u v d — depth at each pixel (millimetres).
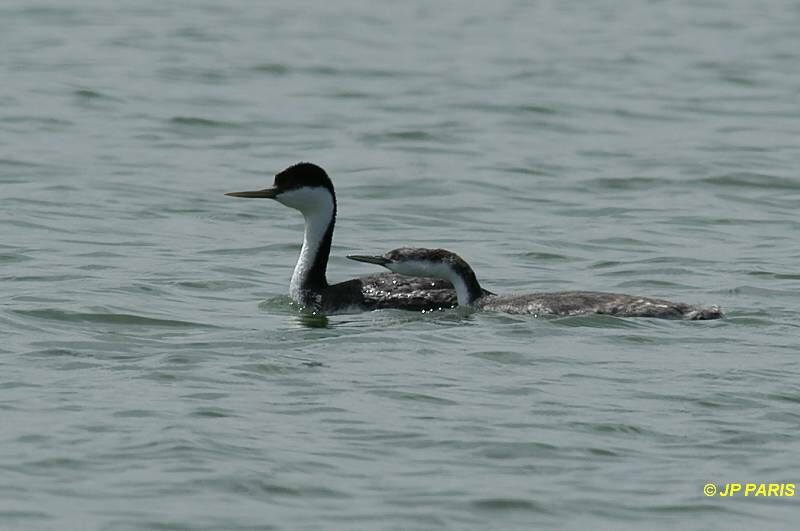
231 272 20828
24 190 25719
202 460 12836
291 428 13680
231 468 12688
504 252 22438
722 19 46000
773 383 15195
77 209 24578
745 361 15992
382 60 38906
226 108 33281
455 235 23625
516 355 16141
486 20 45281
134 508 11961
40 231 22953
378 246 22828
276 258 21875
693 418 14188
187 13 44844
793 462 13195
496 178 27797
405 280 18906
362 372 15438
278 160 29031
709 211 25641
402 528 11750
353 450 13195
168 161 28625
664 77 37656
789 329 17391
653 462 13156
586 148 30469
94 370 15375
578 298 17953
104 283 19656
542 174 28234
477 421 13961
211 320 17922
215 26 42875
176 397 14453
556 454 13242
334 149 29953
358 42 41312
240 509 11992
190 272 20688
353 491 12375
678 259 21969
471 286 18641
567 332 17094
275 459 12914
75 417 13812
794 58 40250
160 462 12797
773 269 21328
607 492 12523
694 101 35125
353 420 13922
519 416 14125
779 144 31031
